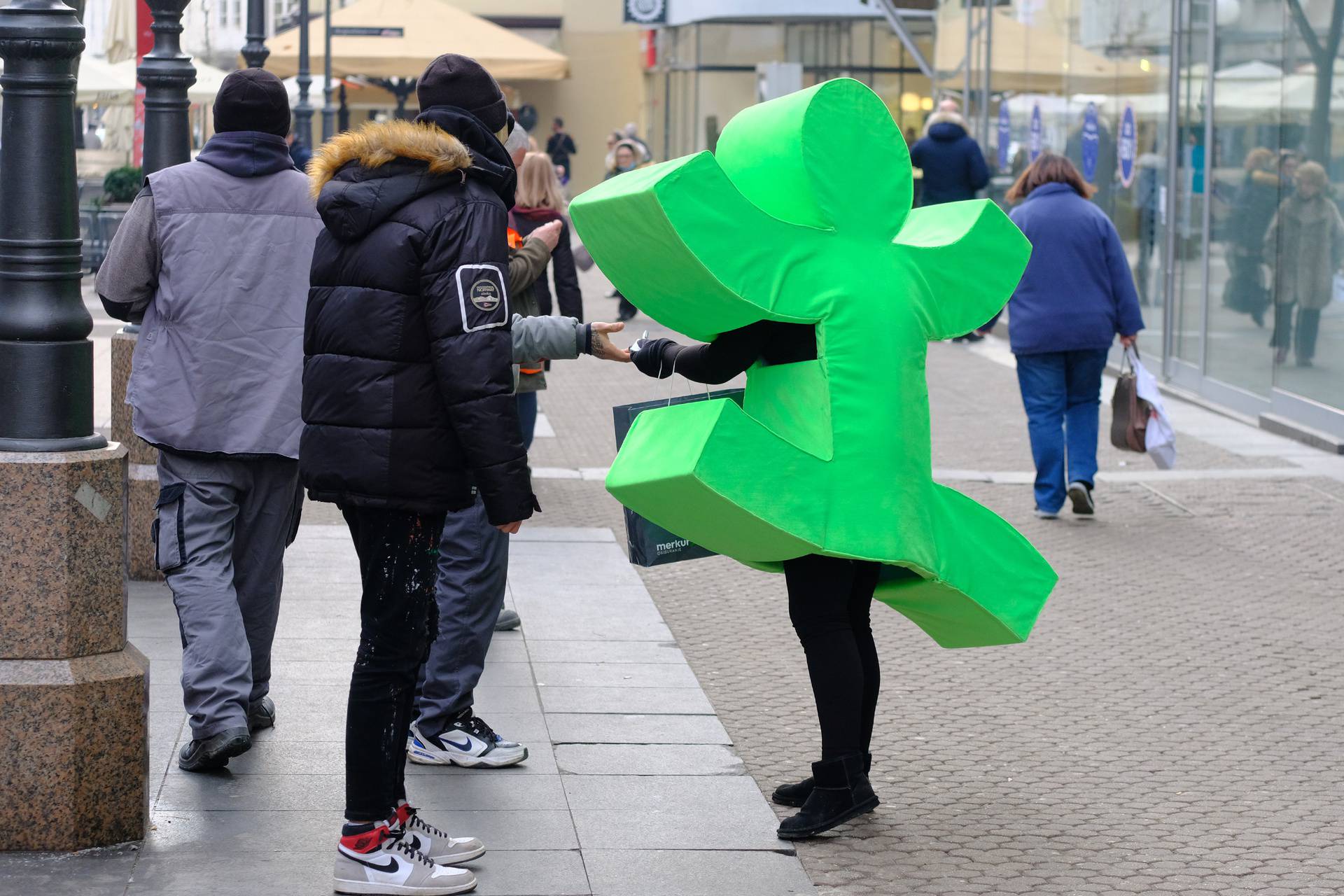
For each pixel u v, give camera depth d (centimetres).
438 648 563
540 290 859
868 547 488
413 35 2844
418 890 450
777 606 816
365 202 440
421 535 450
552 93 4931
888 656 732
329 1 2608
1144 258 1698
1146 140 1677
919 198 1908
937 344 1938
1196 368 1566
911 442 501
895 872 486
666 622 781
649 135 4653
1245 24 1436
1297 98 1329
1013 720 642
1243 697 675
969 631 548
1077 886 477
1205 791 563
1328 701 671
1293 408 1347
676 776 562
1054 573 552
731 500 466
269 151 554
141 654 488
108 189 2261
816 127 499
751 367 514
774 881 473
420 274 438
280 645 703
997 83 2172
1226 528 1003
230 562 561
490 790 543
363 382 441
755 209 479
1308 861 499
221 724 534
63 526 462
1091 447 1030
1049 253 1010
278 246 551
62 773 468
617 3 4903
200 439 545
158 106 806
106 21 2056
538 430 1358
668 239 463
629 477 478
